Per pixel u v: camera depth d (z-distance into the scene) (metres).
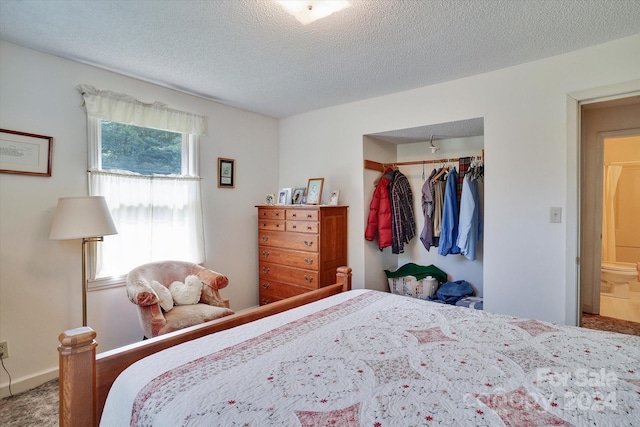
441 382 1.01
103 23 1.92
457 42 2.15
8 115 2.14
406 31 2.01
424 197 3.45
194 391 0.96
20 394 2.13
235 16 1.84
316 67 2.55
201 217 3.22
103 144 2.63
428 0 1.69
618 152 4.53
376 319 1.61
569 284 2.33
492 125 2.64
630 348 1.26
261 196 3.91
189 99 3.17
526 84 2.48
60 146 2.37
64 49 2.24
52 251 2.33
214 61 2.44
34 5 1.73
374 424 0.82
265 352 1.23
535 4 1.74
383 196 3.51
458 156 3.58
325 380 1.03
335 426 0.81
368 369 1.10
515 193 2.54
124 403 1.01
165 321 2.27
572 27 1.98
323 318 1.62
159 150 2.99
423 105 2.99
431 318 1.62
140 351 1.25
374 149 3.60
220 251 3.47
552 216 2.40
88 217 2.15
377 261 3.68
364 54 2.32
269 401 0.91
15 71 2.17
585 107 3.19
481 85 2.69
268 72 2.65
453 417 0.84
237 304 3.65
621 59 2.13
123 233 2.68
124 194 2.68
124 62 2.45
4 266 2.14
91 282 2.50
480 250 3.46
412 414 0.85
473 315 1.66
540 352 1.23
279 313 1.75
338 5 1.72
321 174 3.73
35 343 2.25
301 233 3.34
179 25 1.94
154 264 2.72
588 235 3.50
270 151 4.02
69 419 1.04
